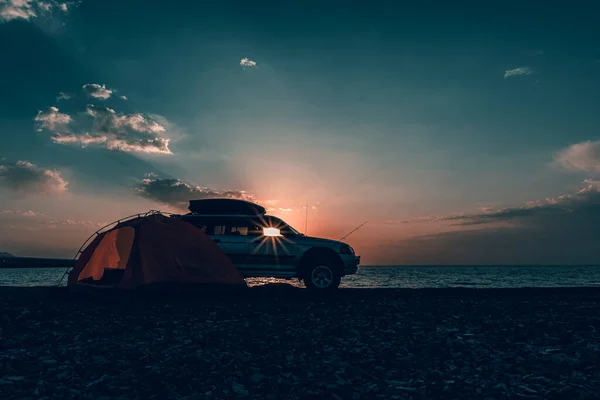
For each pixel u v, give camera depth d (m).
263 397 4.57
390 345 6.81
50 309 9.75
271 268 12.73
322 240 13.07
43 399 4.42
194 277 11.04
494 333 7.60
